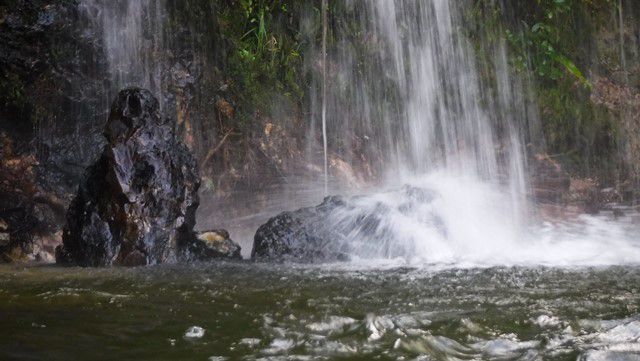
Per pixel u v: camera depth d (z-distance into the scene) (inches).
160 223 199.0
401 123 418.0
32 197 261.1
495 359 81.7
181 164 210.1
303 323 100.7
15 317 103.1
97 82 290.8
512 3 453.4
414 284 142.6
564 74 448.1
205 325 99.0
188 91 327.0
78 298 123.7
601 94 454.6
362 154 398.0
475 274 158.6
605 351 84.2
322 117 389.7
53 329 94.7
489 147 433.1
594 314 107.8
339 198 223.6
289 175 360.2
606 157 440.8
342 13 410.0
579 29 459.5
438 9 436.5
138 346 85.9
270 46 377.1
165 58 320.8
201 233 211.9
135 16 309.3
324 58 393.7
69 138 279.3
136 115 205.8
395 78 420.5
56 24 278.4
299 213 214.8
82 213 200.2
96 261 193.3
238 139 345.1
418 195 229.9
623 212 371.6
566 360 81.1
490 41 445.7
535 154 435.8
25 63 271.3
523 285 139.9
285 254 201.9
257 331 95.0
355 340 90.3
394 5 424.2
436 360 81.3
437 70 433.7
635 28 472.1
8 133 266.4
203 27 343.3
